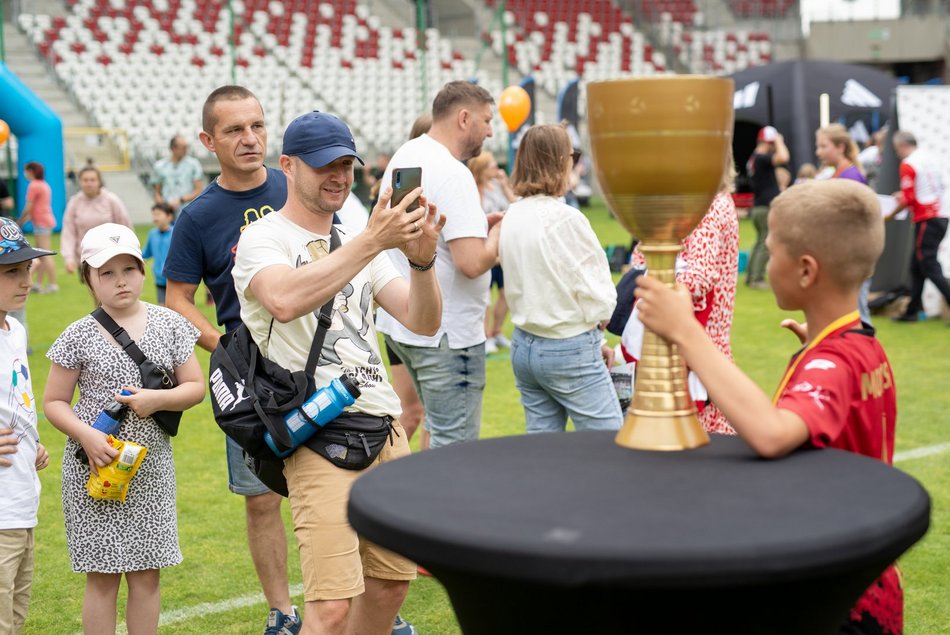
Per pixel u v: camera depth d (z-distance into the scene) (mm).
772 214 1889
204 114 3434
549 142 3734
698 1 34156
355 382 2662
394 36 29062
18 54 24250
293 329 2709
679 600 1317
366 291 2869
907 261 10117
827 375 1743
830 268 1821
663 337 1705
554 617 1378
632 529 1309
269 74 25844
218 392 2678
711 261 3291
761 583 1244
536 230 3727
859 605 1814
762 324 9672
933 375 7453
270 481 2885
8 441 2891
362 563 2863
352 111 26062
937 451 5555
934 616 3580
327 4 28984
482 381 4004
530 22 31984
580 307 3758
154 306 3246
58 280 13617
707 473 1573
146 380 3100
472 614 1479
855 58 32594
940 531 4352
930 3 32375
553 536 1287
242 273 2695
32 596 3939
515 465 1647
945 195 9898
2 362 2949
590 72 31141
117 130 21891
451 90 3930
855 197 1804
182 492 5180
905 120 10102
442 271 3867
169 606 3816
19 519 2932
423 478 1583
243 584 4027
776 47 33156
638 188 1659
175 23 26141
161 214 8836
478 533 1311
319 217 2816
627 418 1785
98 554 3057
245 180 3477
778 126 14750
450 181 3738
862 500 1421
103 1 26016
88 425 3023
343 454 2658
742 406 1631
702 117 1614
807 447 1709
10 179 19000
